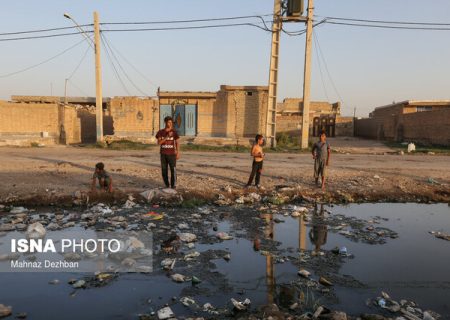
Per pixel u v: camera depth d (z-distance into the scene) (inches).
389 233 286.8
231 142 949.8
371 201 390.6
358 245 259.3
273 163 608.1
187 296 176.7
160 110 1036.5
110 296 175.3
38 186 377.4
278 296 179.9
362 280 201.8
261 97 989.8
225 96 999.0
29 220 288.8
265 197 377.7
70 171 473.1
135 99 1032.2
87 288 183.2
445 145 977.5
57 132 1016.2
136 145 890.1
